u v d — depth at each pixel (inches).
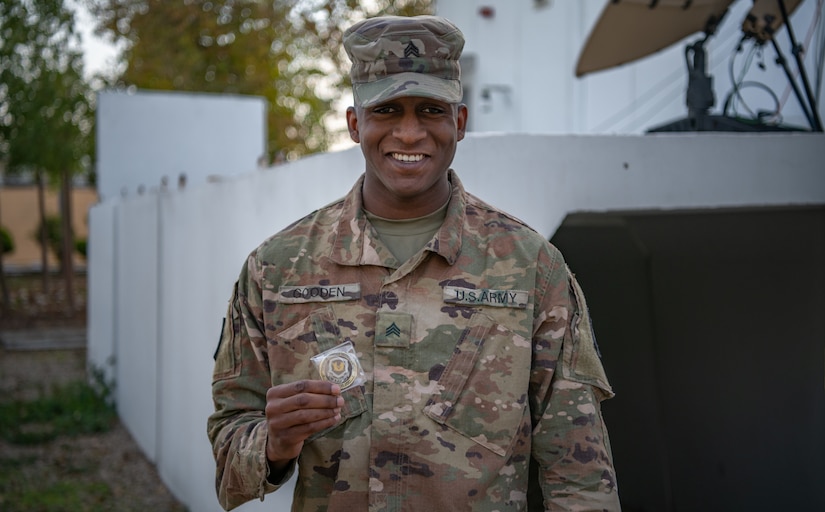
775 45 163.9
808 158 127.5
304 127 700.7
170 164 390.3
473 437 68.9
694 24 191.5
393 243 74.2
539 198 113.1
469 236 73.6
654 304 171.3
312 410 63.2
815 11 187.8
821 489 157.1
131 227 295.4
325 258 73.7
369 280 72.4
